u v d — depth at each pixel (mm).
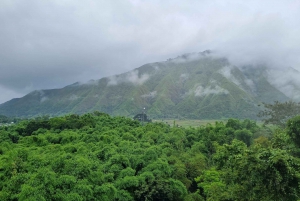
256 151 21438
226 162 25391
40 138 55469
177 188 35219
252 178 18797
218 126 73688
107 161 39719
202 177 39469
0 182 29281
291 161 18797
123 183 33562
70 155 36688
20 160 34156
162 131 75938
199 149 61406
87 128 70188
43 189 25219
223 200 22641
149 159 41000
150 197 33219
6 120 161125
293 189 17703
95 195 28719
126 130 72062
